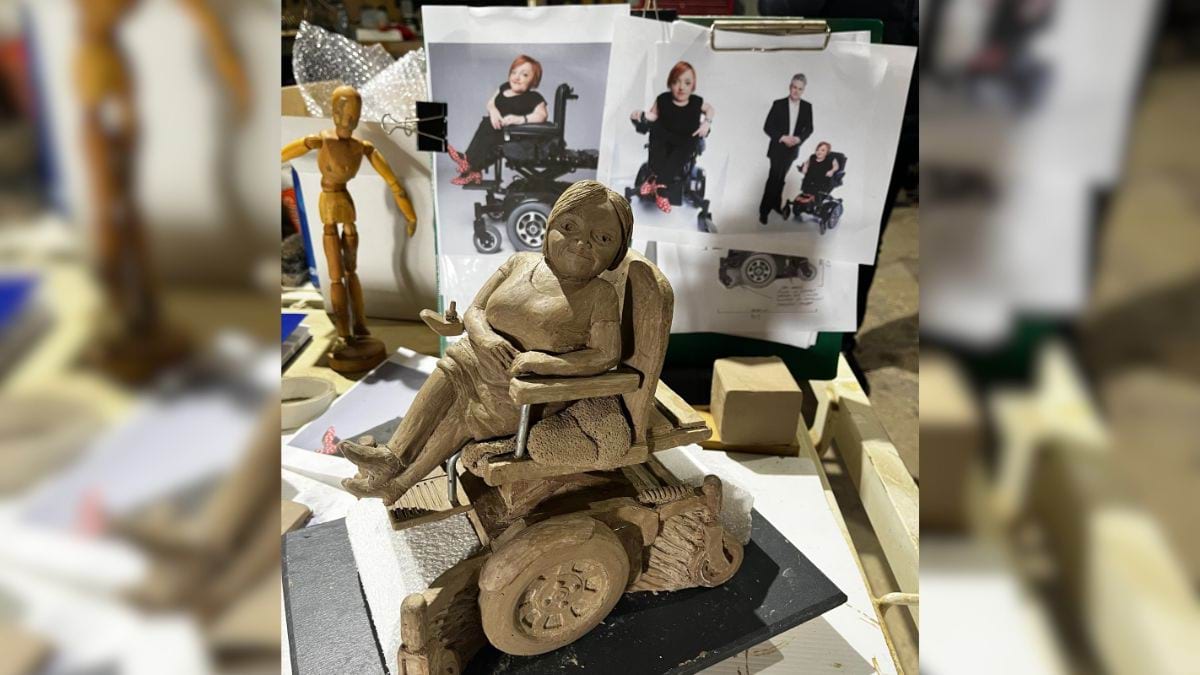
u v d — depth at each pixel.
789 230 1.43
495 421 0.91
